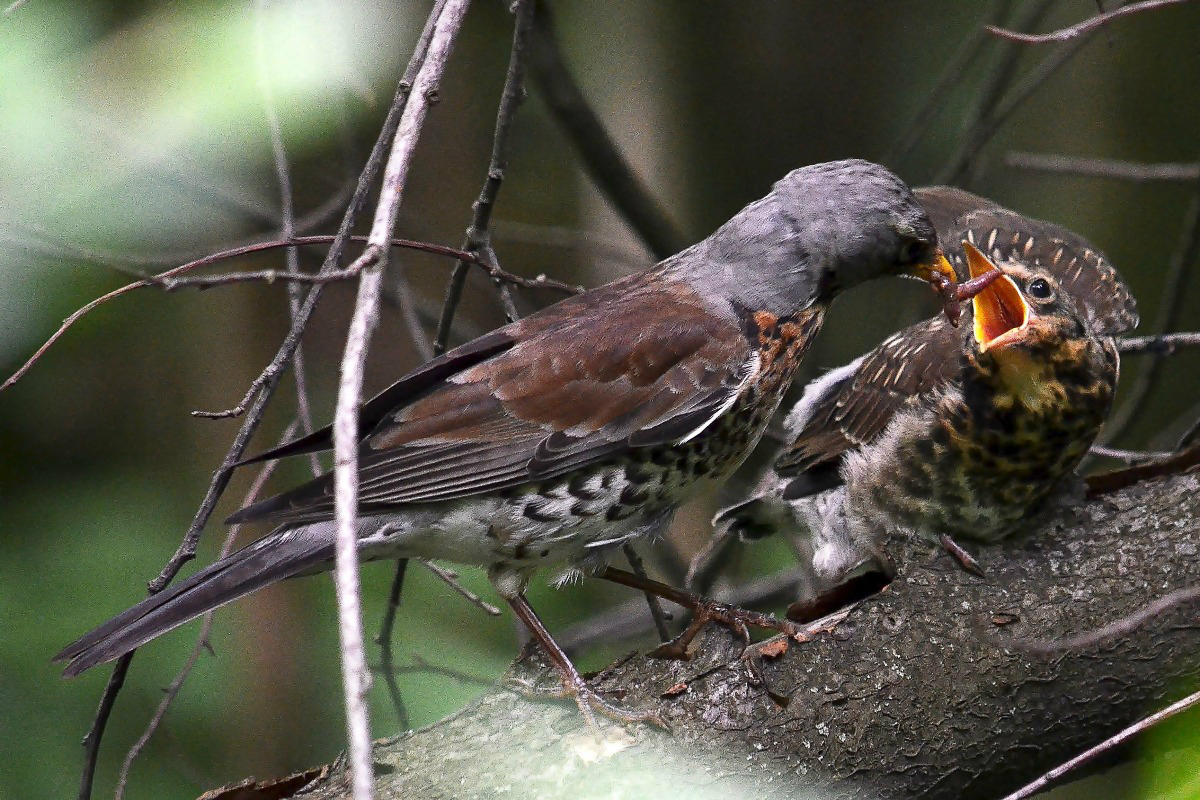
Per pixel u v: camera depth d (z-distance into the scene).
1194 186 12.96
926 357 8.80
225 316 11.61
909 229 7.98
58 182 5.54
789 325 8.00
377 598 10.67
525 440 7.54
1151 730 6.76
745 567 12.84
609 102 13.45
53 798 9.65
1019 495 8.62
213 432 11.71
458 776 6.79
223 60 5.17
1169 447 12.16
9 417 11.52
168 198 7.13
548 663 7.46
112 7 5.55
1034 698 6.91
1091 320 8.86
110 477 11.41
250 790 6.93
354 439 4.79
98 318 10.81
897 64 14.09
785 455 9.47
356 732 4.32
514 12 7.43
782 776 6.78
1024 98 11.02
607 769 6.73
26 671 9.97
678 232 10.85
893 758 6.85
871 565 9.20
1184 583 7.07
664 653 7.30
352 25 5.31
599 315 7.90
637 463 7.65
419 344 9.45
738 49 13.61
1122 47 13.26
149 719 10.06
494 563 7.73
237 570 7.07
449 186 13.09
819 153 14.01
